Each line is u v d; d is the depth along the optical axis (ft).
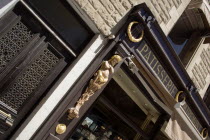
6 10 9.08
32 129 10.12
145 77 13.89
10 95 10.00
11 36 9.62
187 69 18.24
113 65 11.91
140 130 15.70
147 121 17.22
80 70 11.17
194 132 17.48
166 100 14.80
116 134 17.66
